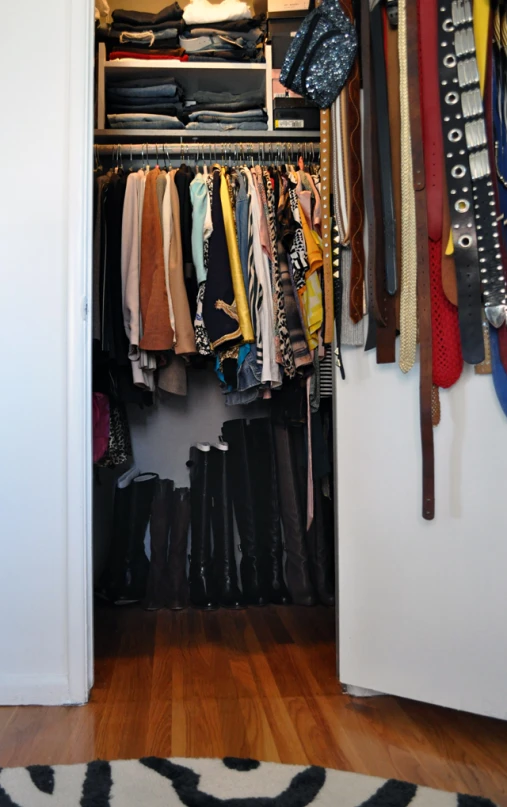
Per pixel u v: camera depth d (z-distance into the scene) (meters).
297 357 2.23
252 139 2.65
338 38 1.62
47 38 1.71
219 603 2.56
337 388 1.69
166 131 2.55
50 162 1.70
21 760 1.34
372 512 1.62
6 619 1.67
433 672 1.51
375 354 1.61
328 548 2.63
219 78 2.71
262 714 1.58
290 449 2.65
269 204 2.26
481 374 1.45
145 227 2.20
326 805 1.14
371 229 1.56
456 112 1.44
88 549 1.70
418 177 1.48
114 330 2.19
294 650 2.06
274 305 2.21
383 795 1.17
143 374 2.22
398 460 1.57
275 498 2.68
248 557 2.63
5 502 1.67
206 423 3.01
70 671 1.66
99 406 2.31
